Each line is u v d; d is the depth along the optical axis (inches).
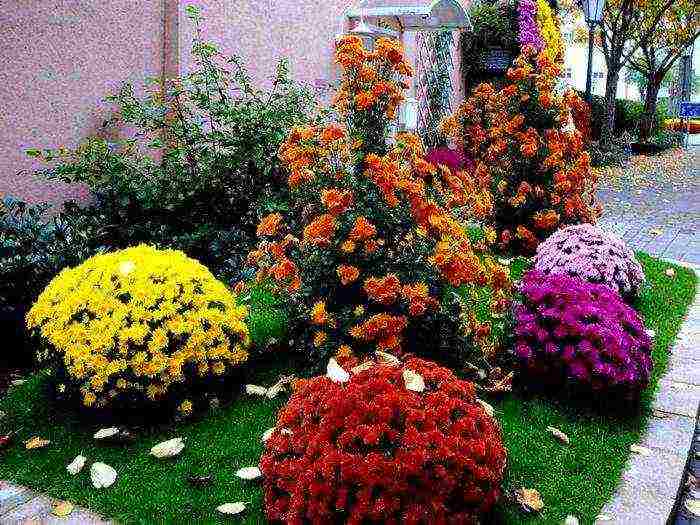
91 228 200.7
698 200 473.7
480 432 110.3
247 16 287.3
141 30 240.4
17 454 132.0
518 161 275.3
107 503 116.8
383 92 153.6
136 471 126.2
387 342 144.7
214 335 142.3
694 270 277.0
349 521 98.9
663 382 167.9
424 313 154.3
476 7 607.8
